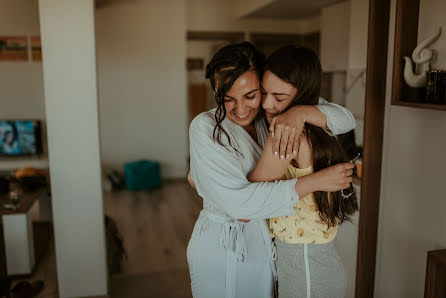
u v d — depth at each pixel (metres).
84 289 3.17
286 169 1.28
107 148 7.29
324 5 6.19
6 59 5.71
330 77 6.18
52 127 2.94
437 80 1.73
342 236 2.58
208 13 7.78
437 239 1.95
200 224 1.44
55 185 3.01
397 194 2.19
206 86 8.18
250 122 1.30
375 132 2.22
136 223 5.18
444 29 1.81
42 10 2.80
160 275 3.65
